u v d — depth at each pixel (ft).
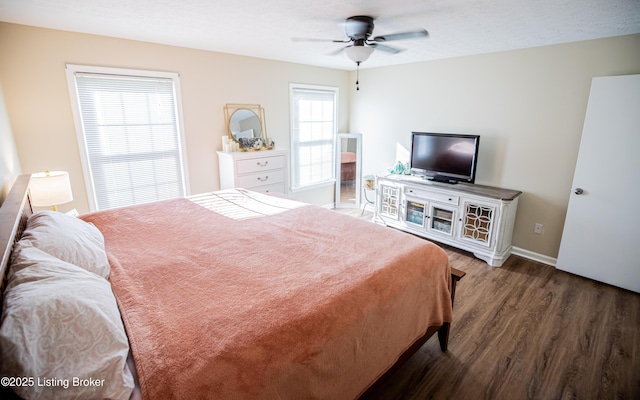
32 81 8.62
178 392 3.09
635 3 6.51
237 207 9.03
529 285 9.92
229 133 12.81
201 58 11.57
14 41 8.23
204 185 12.54
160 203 9.15
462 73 12.68
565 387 6.18
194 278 5.15
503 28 8.49
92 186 10.05
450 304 6.73
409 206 13.76
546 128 10.86
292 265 5.65
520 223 11.93
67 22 8.09
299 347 3.89
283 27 8.56
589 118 9.53
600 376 6.42
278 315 4.18
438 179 13.21
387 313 5.12
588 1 6.41
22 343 2.68
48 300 3.10
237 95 12.85
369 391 5.17
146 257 5.86
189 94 11.52
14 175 7.98
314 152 16.71
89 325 3.14
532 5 6.70
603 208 9.66
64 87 9.10
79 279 3.88
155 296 4.61
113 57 9.73
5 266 3.63
